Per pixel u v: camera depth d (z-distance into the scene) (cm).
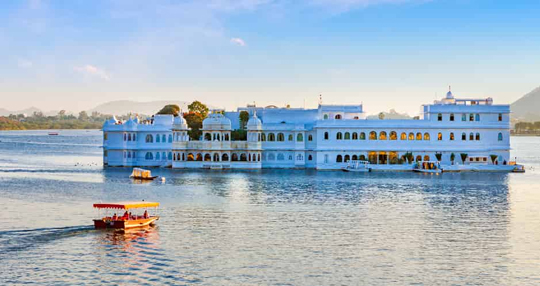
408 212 8475
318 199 9688
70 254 6019
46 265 5650
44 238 6638
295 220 7819
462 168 15225
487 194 10431
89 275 5378
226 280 5297
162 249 6241
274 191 10688
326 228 7331
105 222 7144
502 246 6500
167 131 16512
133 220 7188
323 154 15638
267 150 16012
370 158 15675
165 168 15862
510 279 5388
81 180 12606
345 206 8969
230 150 15762
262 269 5609
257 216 8088
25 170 15488
